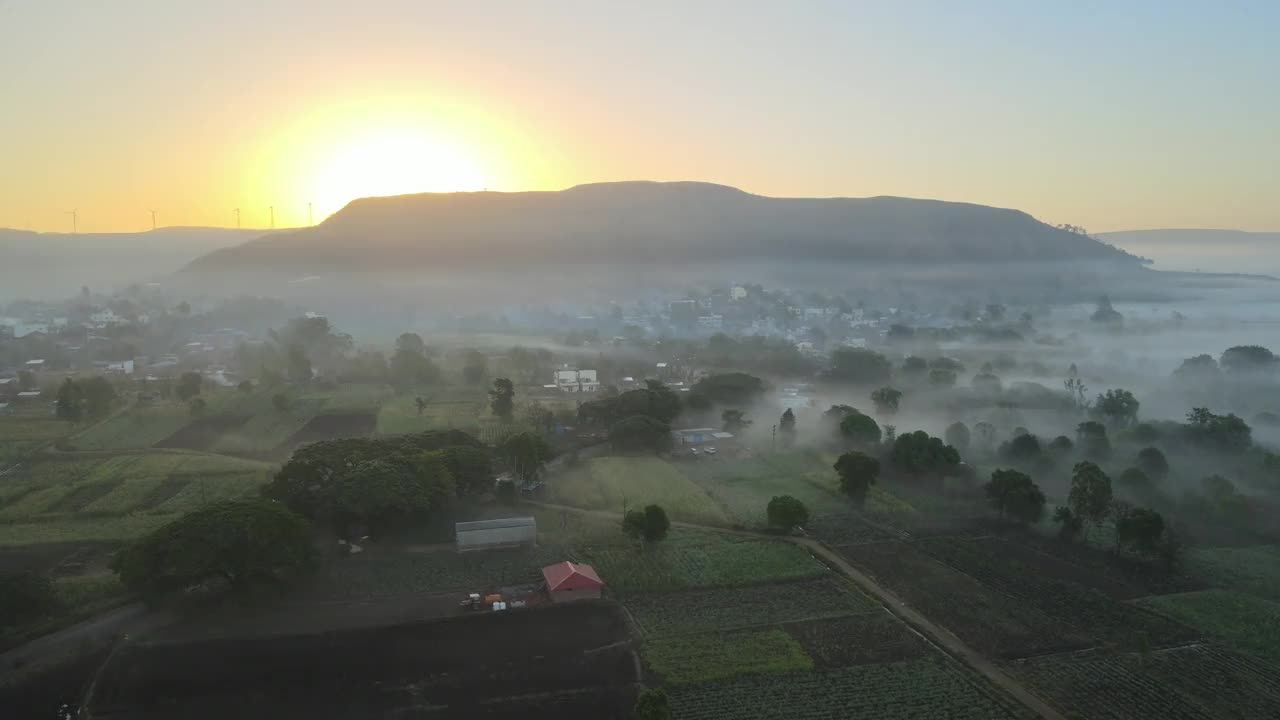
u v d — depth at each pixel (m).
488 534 95.38
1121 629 77.38
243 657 69.62
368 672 68.25
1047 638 75.81
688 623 78.25
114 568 76.81
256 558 76.56
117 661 68.25
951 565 93.38
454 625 75.94
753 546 98.19
